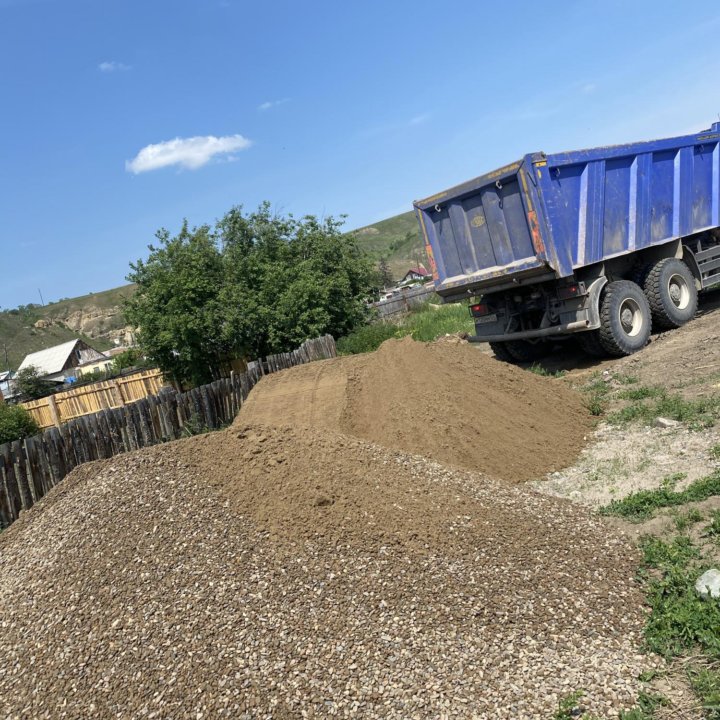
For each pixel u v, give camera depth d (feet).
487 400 24.58
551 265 31.37
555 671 11.19
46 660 13.28
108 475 18.43
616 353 34.27
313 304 67.26
